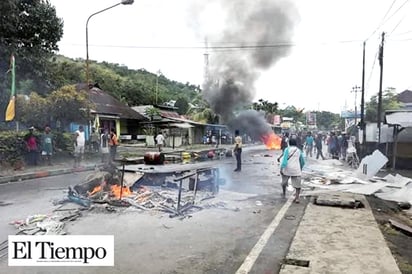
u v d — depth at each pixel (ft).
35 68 83.51
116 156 68.23
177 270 15.38
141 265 15.94
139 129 137.59
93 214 24.80
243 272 15.14
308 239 19.39
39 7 83.15
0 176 42.11
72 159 62.44
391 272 14.85
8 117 57.36
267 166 61.52
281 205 28.96
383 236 20.20
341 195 32.63
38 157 54.13
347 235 20.15
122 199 27.86
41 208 26.48
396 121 57.41
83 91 71.00
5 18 71.67
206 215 25.21
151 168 34.88
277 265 15.94
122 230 21.21
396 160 61.21
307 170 54.29
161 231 21.11
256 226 22.44
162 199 28.76
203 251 17.76
